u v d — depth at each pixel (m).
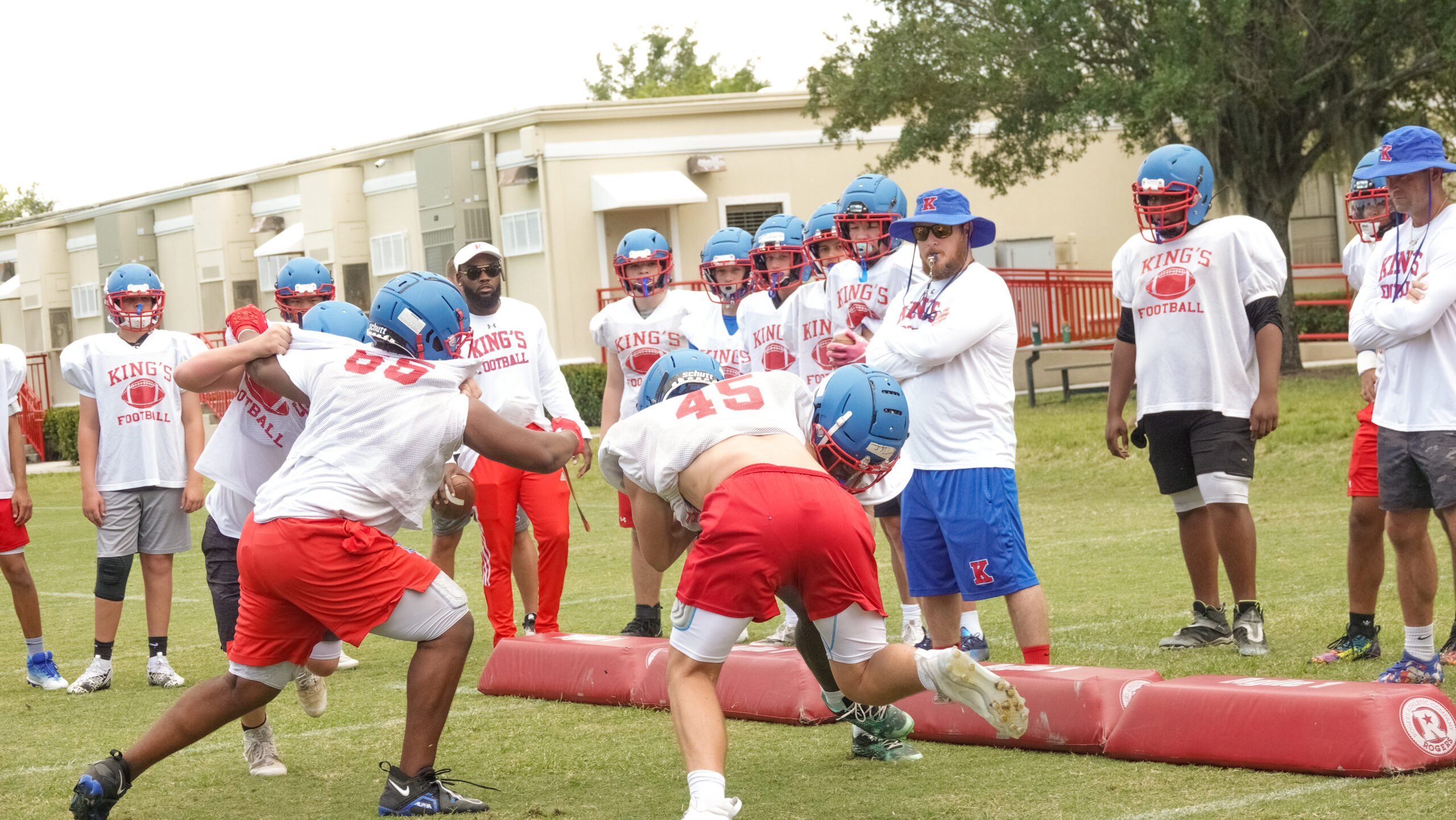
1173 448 8.16
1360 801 4.88
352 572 5.34
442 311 5.50
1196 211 8.09
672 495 5.20
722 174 33.06
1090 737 5.89
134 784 6.19
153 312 9.20
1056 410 24.66
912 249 8.79
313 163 37.25
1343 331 31.36
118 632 11.48
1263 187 24.30
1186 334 8.04
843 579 4.89
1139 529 13.83
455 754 6.54
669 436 5.14
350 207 36.75
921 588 7.39
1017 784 5.50
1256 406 7.98
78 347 8.95
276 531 5.33
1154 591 10.27
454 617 5.55
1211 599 8.23
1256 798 5.02
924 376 7.21
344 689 8.46
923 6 25.20
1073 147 34.41
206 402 15.25
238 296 39.78
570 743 6.64
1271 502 14.93
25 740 7.30
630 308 10.15
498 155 33.41
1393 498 6.70
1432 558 6.69
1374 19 22.05
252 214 39.75
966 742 6.28
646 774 6.00
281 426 6.72
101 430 8.92
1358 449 7.39
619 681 7.44
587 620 10.56
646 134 32.59
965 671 4.67
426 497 5.56
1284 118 23.77
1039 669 6.31
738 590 4.80
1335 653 7.44
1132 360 8.80
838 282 9.08
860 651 4.98
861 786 5.62
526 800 5.67
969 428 7.10
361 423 5.40
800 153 33.25
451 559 9.57
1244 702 5.51
